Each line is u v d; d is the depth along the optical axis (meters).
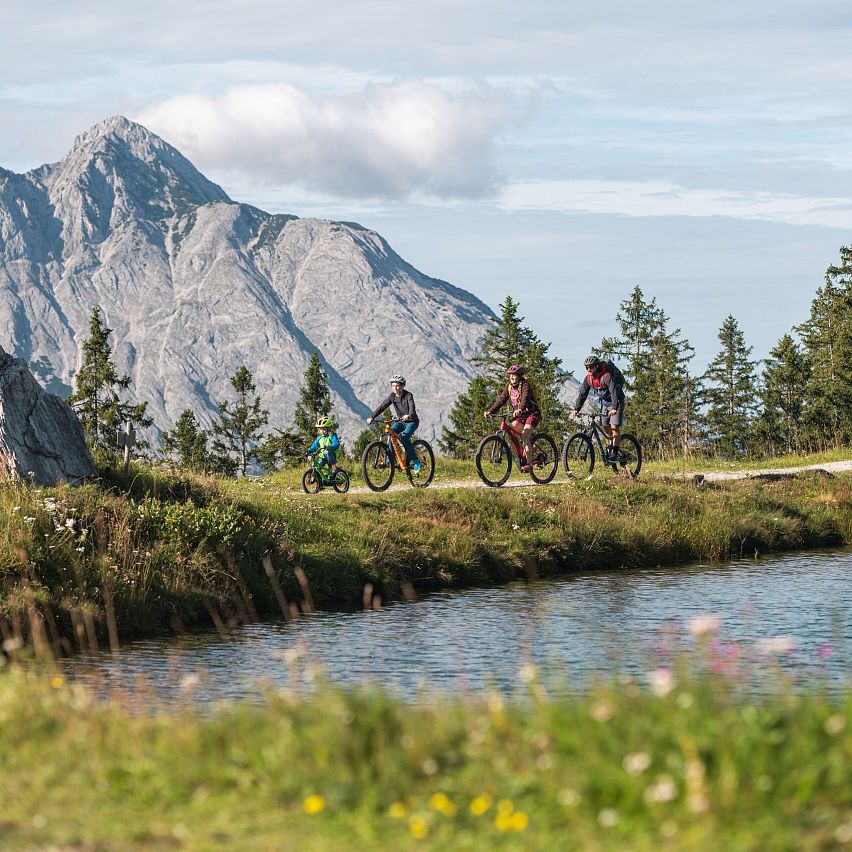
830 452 48.59
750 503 32.38
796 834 5.71
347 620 19.22
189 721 8.52
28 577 17.91
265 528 22.73
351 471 36.25
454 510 26.70
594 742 6.82
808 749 6.41
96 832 6.44
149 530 20.62
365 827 6.27
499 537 25.75
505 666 14.87
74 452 22.86
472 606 20.72
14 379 22.25
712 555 28.48
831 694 12.14
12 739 8.40
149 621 18.23
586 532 27.00
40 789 7.23
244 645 16.86
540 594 22.20
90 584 18.23
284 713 8.14
